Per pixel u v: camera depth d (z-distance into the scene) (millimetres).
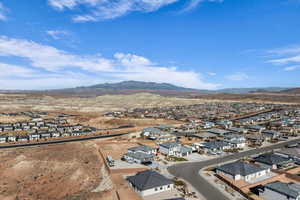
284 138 100750
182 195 45594
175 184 51188
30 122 170875
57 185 56969
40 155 79750
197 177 56031
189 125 138875
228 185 51000
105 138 113750
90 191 49781
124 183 51969
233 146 86938
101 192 47156
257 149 83812
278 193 41750
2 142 109188
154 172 52281
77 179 58469
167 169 62344
